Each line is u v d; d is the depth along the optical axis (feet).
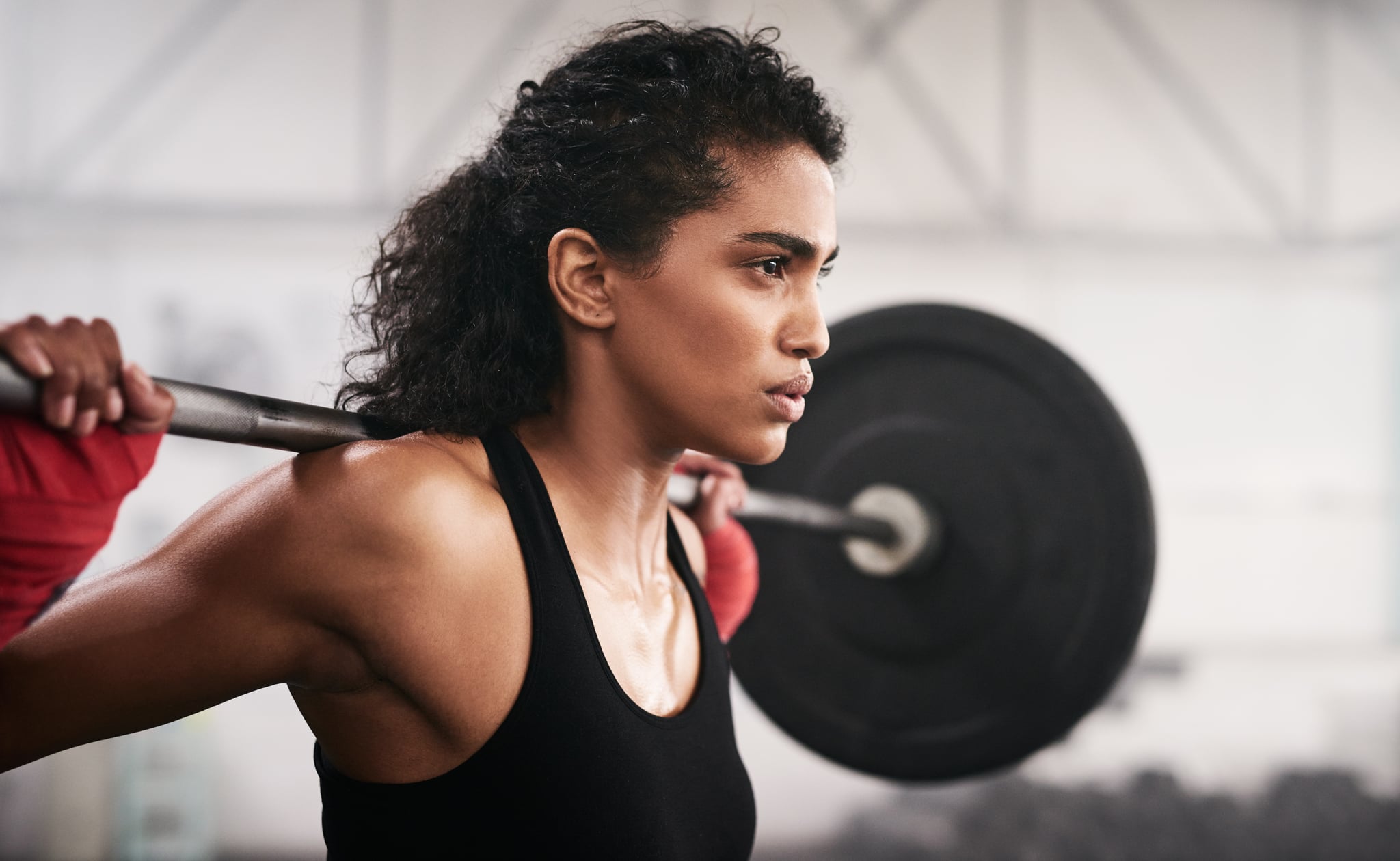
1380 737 16.53
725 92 2.08
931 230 20.48
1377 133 21.21
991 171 20.74
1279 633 20.72
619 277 2.09
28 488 1.43
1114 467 3.74
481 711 1.85
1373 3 21.29
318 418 1.88
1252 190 21.06
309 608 1.74
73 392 1.37
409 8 19.84
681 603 2.51
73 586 1.79
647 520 2.35
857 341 4.04
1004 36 20.83
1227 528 20.97
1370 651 20.27
